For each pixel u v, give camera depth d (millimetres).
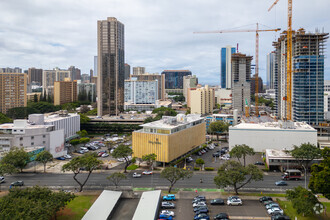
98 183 137625
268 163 160500
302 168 156750
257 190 125125
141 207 101688
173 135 169875
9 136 180250
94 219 93812
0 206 86188
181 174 121375
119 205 110500
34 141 184500
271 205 105250
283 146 198625
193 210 106000
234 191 123875
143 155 167625
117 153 155375
